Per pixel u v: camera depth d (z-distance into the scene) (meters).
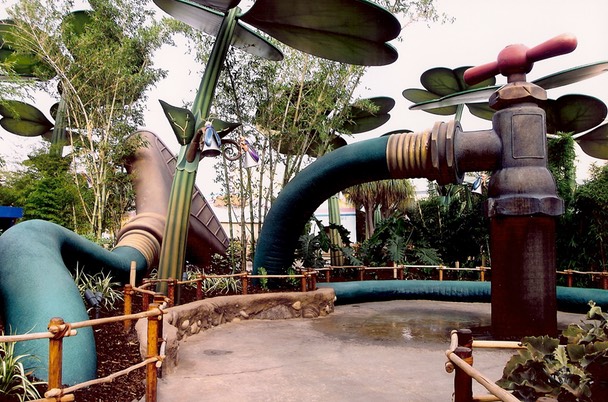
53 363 2.48
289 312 7.52
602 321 2.33
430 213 12.94
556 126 10.84
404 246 10.64
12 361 3.01
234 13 7.17
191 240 10.55
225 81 8.79
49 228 5.34
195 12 7.27
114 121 9.40
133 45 9.23
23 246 4.49
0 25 8.64
